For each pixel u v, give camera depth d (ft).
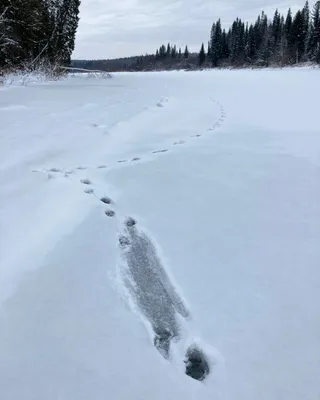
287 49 166.09
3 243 9.08
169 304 7.80
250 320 7.35
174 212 11.24
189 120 24.49
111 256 9.22
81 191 12.20
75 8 89.71
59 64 66.95
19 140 16.22
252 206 11.62
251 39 202.49
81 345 6.67
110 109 25.95
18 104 25.31
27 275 8.25
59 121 20.53
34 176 12.90
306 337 6.97
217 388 6.03
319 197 12.23
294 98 36.47
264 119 25.07
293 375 6.25
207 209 11.44
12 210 10.48
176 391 5.95
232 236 10.07
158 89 48.11
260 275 8.59
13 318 7.13
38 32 67.00
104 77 77.97
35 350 6.51
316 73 84.58
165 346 6.84
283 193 12.52
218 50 226.58
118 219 10.89
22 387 5.88
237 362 6.49
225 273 8.67
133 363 6.40
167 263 9.04
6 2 53.83
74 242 9.55
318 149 17.25
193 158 15.81
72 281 8.21
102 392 5.87
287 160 15.67
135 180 13.37
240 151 16.89
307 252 9.39
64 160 14.83
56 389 5.88
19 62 56.49
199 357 6.68
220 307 7.68
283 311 7.55
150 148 17.29
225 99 37.19
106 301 7.75
